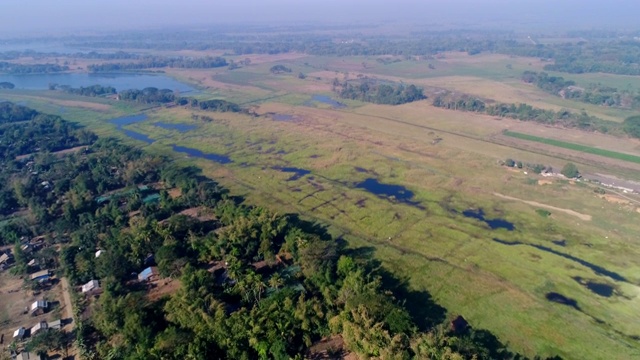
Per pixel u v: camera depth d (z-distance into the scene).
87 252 117.81
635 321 96.81
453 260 120.00
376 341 80.94
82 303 102.81
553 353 87.56
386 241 130.38
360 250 124.94
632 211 144.75
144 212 141.12
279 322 87.31
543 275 113.19
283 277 105.50
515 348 88.88
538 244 128.00
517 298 104.38
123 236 122.94
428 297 104.31
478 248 125.62
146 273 111.88
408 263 118.31
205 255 115.06
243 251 117.19
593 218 141.62
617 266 116.88
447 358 76.38
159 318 94.06
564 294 106.00
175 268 109.56
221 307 92.44
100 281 110.06
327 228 138.12
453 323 94.19
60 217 143.62
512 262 118.81
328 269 105.00
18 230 133.62
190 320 89.50
